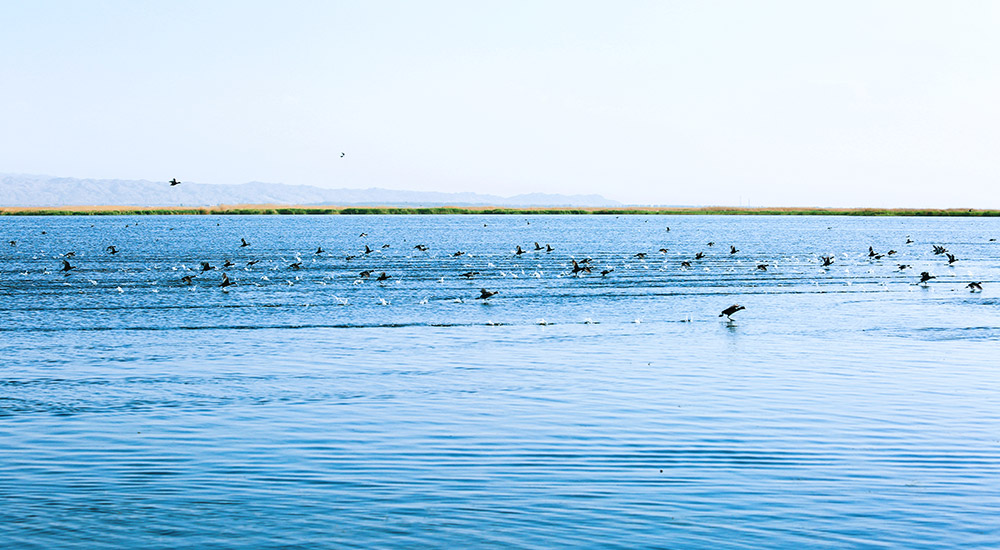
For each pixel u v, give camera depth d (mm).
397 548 20000
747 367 39906
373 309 63250
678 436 28156
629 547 19953
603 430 28875
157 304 66812
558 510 21984
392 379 37406
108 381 37094
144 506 22297
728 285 81875
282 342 47969
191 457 26172
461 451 26656
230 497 22906
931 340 47719
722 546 19984
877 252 142500
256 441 27750
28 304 66500
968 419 30047
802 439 27766
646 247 156125
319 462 25688
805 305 65625
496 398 33656
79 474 24656
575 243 170750
